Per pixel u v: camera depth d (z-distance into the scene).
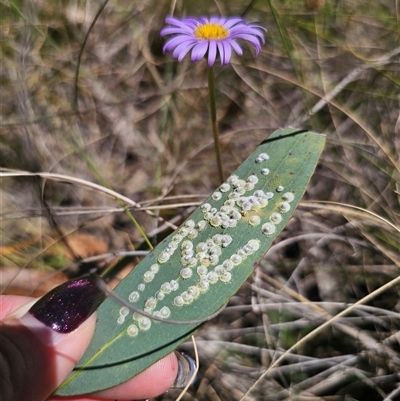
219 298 0.09
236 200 0.10
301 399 0.12
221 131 0.18
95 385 0.09
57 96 0.18
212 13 0.18
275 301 0.14
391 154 0.15
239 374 0.13
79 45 0.19
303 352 0.13
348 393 0.12
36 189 0.15
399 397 0.12
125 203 0.16
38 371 0.09
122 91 0.18
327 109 0.16
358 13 0.17
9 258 0.14
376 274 0.14
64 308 0.09
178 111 0.18
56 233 0.15
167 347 0.09
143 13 0.19
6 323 0.10
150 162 0.17
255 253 0.09
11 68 0.18
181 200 0.16
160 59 0.19
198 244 0.10
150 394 0.11
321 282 0.14
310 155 0.10
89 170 0.17
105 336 0.09
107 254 0.14
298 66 0.17
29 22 0.18
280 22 0.16
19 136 0.17
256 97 0.18
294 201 0.10
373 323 0.13
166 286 0.09
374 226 0.14
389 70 0.16
